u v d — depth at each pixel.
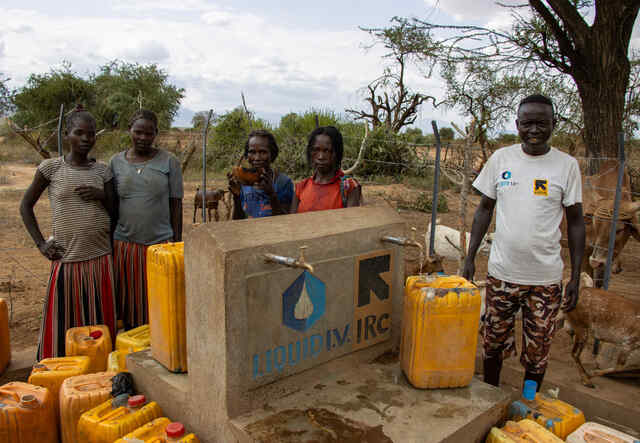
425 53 11.23
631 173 10.70
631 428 3.31
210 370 2.33
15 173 19.89
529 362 3.01
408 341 2.63
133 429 2.51
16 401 2.72
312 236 2.50
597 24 8.22
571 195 2.82
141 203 3.74
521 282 2.91
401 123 23.38
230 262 2.15
